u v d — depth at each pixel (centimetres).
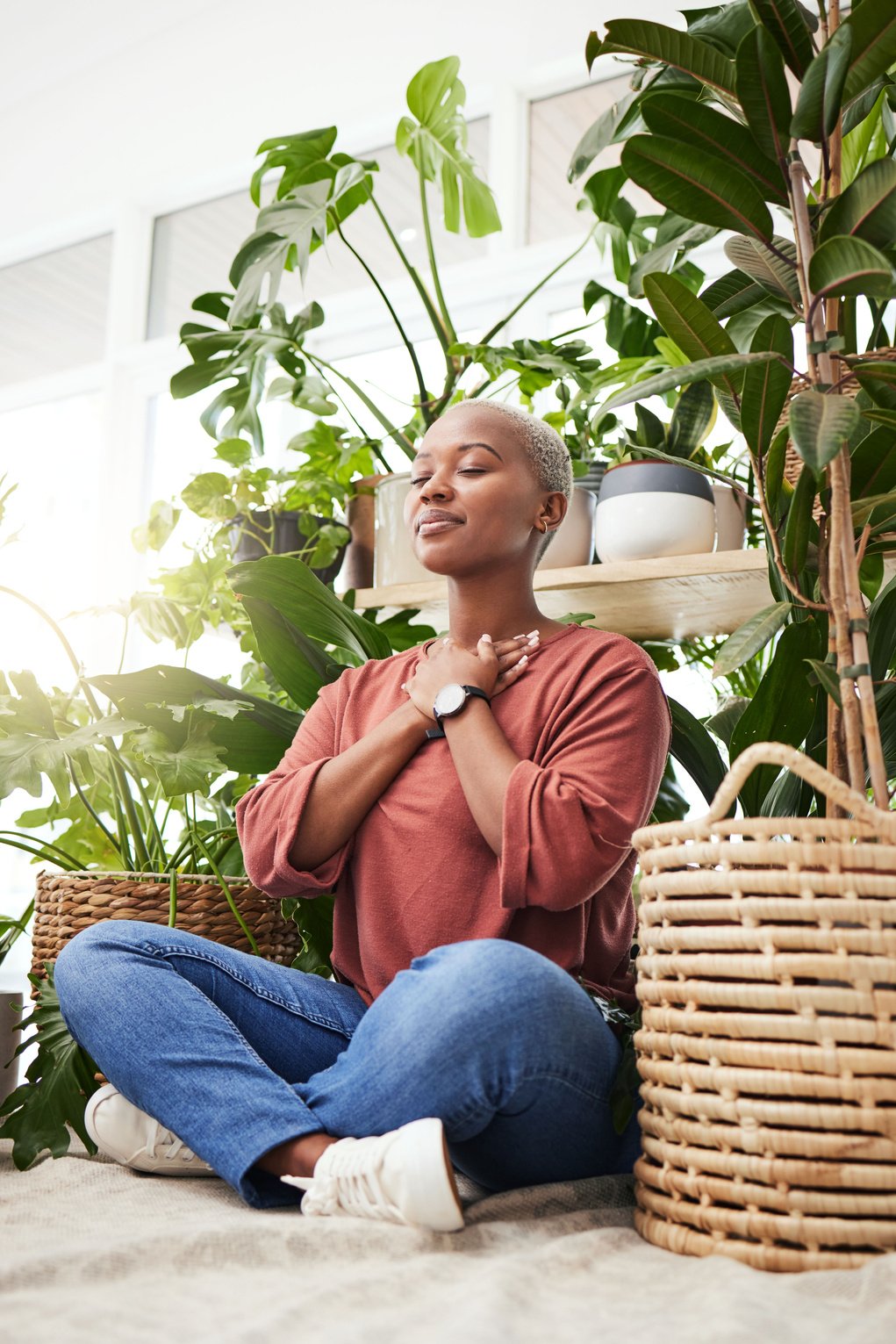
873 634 137
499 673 130
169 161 357
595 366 231
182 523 349
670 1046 99
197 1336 76
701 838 99
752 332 157
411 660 142
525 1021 101
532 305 309
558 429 225
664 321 125
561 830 114
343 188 229
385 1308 83
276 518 230
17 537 177
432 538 133
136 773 173
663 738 127
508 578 136
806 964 92
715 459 207
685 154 118
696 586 189
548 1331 77
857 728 109
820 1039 91
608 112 194
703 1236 95
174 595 197
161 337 364
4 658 358
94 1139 130
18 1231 104
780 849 94
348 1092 108
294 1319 78
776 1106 92
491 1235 99
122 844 174
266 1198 110
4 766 148
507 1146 110
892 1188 90
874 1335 74
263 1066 114
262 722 168
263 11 343
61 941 160
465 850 123
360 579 235
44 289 390
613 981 133
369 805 128
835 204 113
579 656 131
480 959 104
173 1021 114
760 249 130
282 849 128
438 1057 102
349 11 330
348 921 133
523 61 304
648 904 103
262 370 234
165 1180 126
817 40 191
